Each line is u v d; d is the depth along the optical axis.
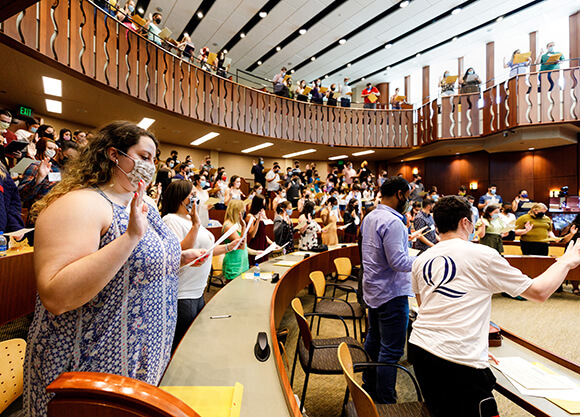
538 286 1.07
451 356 1.14
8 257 2.24
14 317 2.28
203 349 1.25
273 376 1.06
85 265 0.63
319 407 2.05
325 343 2.01
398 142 10.94
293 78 13.43
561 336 3.16
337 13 8.95
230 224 2.92
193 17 9.28
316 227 4.75
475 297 1.17
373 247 1.94
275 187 8.54
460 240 1.28
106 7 5.06
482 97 9.41
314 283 2.77
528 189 10.02
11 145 3.02
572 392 1.19
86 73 4.69
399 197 1.99
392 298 1.88
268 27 9.64
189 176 6.25
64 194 0.77
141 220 0.70
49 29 4.20
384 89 13.90
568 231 4.84
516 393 1.19
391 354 1.83
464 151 11.00
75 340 0.73
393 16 9.12
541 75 8.17
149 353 0.84
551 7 8.85
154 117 6.75
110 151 0.81
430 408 1.27
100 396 0.51
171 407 0.52
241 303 1.86
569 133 8.72
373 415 1.02
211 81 7.37
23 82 4.95
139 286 0.81
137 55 5.60
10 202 2.56
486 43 10.76
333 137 10.27
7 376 1.19
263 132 8.70
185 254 1.24
